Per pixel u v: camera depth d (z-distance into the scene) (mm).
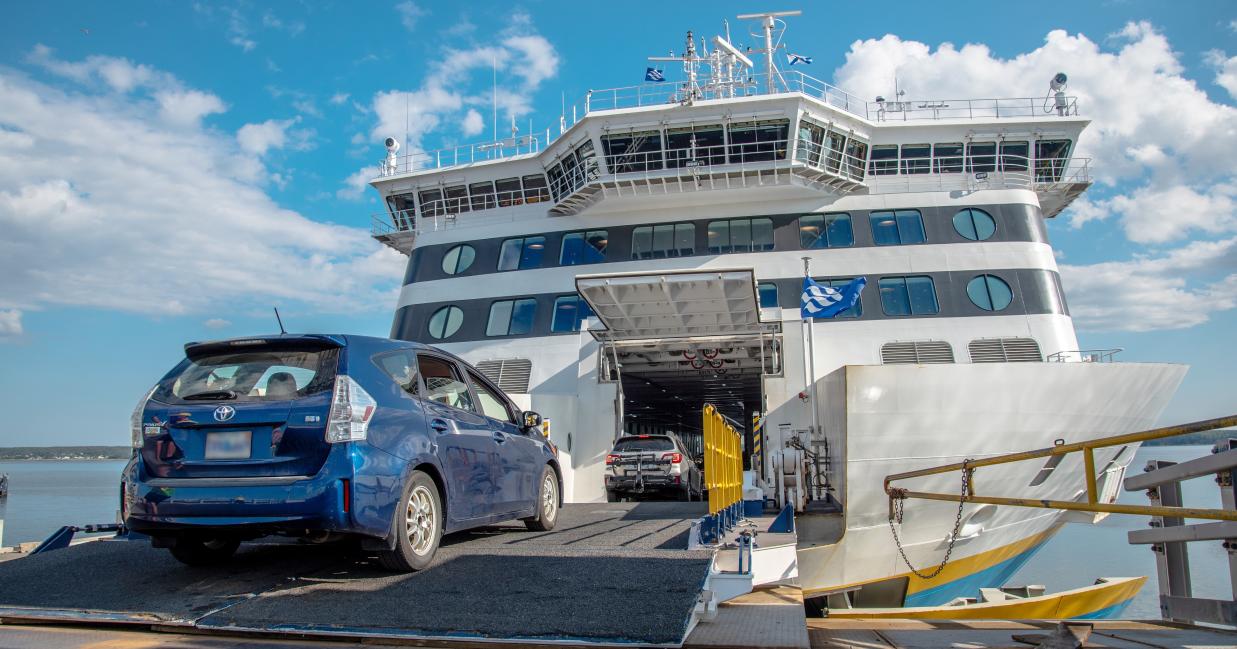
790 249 17391
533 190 20641
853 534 10406
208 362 5605
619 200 18141
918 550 10977
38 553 6641
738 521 8992
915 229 17172
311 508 4902
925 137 18500
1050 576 30031
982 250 16703
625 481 14664
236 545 6438
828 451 11914
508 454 7203
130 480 5285
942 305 16219
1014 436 10617
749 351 16016
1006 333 15828
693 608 4539
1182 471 5383
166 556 6406
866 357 15828
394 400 5598
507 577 5309
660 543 7023
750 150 17594
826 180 17547
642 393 21406
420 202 21578
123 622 4441
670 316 14211
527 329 17656
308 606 4613
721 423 7758
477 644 3980
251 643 4137
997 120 18297
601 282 12664
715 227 17969
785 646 4090
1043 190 18781
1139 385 11312
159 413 5316
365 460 5102
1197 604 5398
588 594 4816
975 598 13273
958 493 10609
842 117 17812
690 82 18547
